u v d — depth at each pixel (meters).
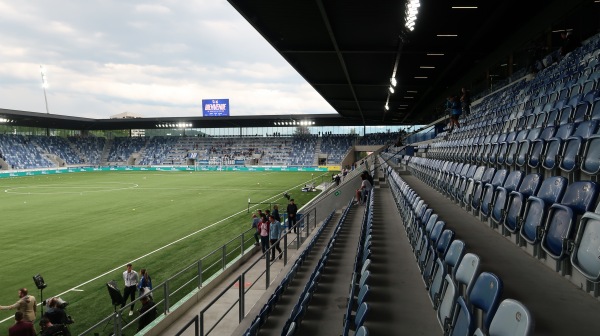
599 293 2.93
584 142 4.38
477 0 11.62
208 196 29.64
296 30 14.91
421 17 13.05
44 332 6.90
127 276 9.55
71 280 11.38
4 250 14.50
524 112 10.09
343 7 12.49
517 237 4.46
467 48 16.33
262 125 63.72
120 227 18.38
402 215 8.58
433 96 31.05
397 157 26.41
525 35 14.30
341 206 18.16
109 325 8.55
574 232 3.10
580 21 16.39
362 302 3.31
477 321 2.77
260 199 27.94
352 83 25.61
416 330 3.28
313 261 9.65
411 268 4.99
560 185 3.80
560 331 2.52
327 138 69.38
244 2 12.12
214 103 68.38
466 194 6.55
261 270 11.45
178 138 73.69
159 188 35.44
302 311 4.69
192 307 8.97
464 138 14.20
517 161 6.33
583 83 8.10
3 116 48.25
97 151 69.31
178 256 13.62
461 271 3.11
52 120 54.41
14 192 32.59
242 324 7.06
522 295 3.07
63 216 21.28
